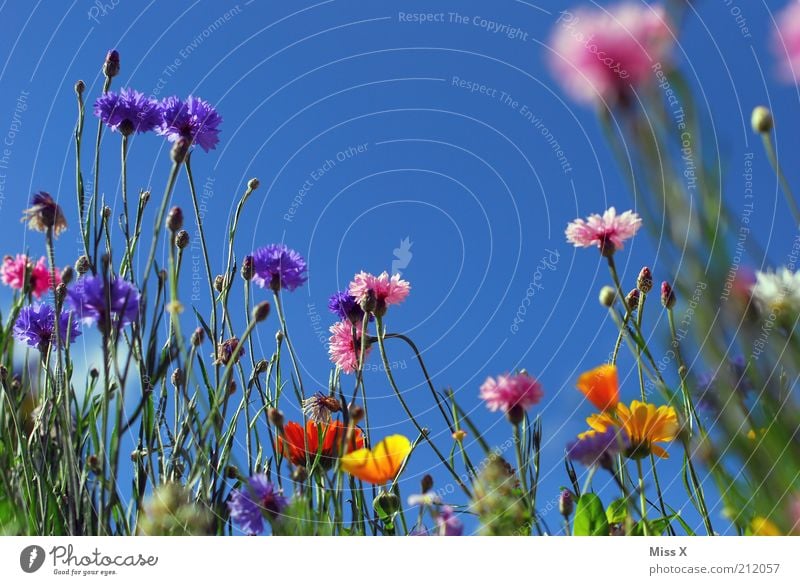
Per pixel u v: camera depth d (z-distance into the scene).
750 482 0.93
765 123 0.97
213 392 1.19
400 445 1.14
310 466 1.17
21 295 1.17
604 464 1.10
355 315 1.25
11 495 1.13
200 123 1.24
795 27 0.81
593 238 1.12
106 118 1.21
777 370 0.88
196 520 1.10
